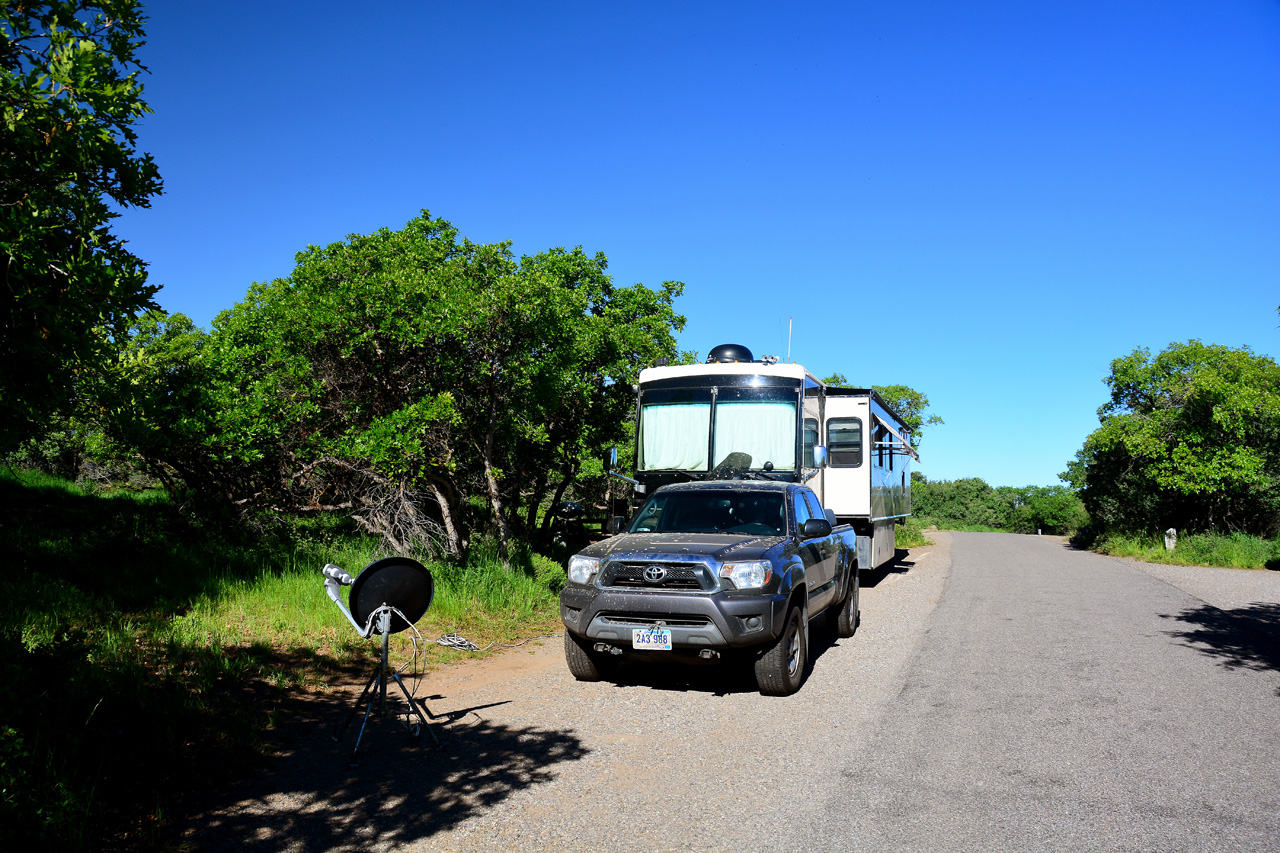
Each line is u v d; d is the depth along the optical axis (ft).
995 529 287.07
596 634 23.25
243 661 22.72
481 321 36.58
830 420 51.88
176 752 16.51
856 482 51.01
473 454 44.42
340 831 13.76
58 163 14.87
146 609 26.04
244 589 30.07
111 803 14.14
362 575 18.22
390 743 18.49
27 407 15.28
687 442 40.14
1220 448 74.84
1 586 23.65
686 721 20.85
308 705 20.92
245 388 38.42
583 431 55.31
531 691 23.85
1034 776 16.80
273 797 15.15
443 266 41.39
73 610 23.49
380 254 41.52
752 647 23.16
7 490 44.14
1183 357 81.76
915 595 47.93
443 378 39.55
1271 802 15.34
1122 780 16.56
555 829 14.01
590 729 20.03
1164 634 33.94
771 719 21.09
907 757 18.02
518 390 40.93
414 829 13.92
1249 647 31.07
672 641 22.47
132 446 34.81
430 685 24.04
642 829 14.06
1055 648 30.91
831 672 26.91
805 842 13.57
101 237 15.17
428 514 47.39
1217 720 21.01
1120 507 88.53
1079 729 20.20
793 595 25.07
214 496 39.19
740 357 43.27
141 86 16.20
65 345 14.44
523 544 50.21
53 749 13.79
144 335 38.11
